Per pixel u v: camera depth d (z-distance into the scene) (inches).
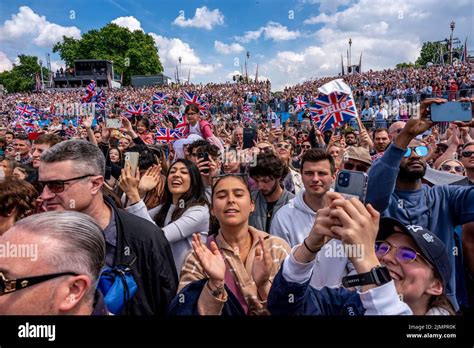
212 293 66.8
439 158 197.3
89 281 54.3
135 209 108.0
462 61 999.6
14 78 1988.2
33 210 93.4
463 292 99.6
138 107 412.2
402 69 1221.7
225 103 992.9
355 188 59.3
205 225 116.5
